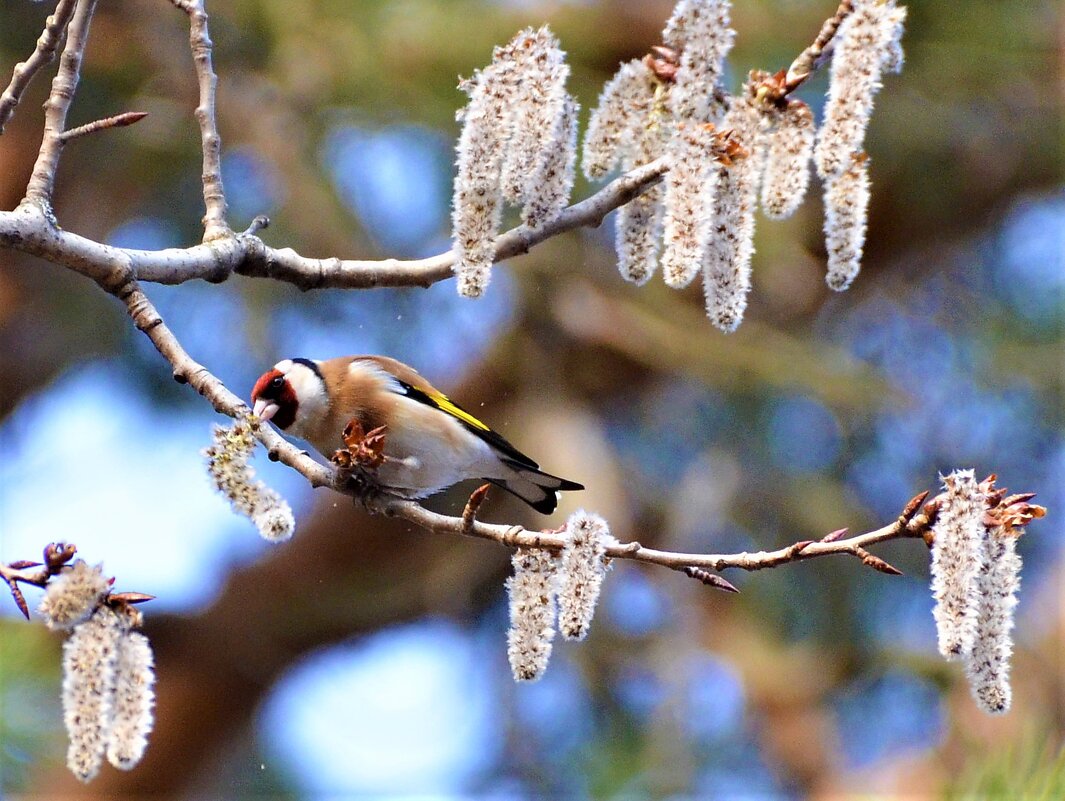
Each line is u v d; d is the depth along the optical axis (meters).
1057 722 12.20
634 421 15.11
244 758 15.21
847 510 13.89
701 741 13.40
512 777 13.38
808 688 13.48
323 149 13.22
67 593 4.43
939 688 13.36
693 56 5.60
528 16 13.44
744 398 14.15
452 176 13.28
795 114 5.56
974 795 5.55
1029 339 14.45
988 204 14.80
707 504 13.91
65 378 14.53
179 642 15.09
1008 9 13.66
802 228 14.40
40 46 5.54
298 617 15.21
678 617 13.64
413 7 13.26
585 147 5.95
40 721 7.45
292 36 13.14
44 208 5.60
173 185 13.94
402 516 5.51
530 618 4.77
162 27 13.46
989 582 4.45
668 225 5.25
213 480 5.00
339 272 6.29
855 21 5.41
